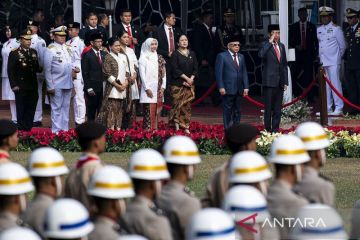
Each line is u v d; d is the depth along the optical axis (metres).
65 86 41.97
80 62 42.75
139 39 46.59
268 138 36.84
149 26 48.22
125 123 41.56
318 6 53.47
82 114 43.19
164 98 47.31
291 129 40.34
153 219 16.42
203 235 13.45
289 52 44.94
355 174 32.00
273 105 40.97
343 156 36.16
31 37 42.59
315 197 18.34
